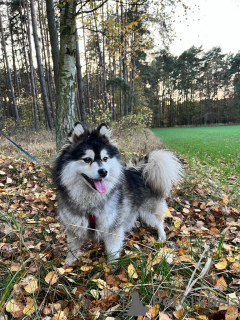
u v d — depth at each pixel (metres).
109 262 0.93
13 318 0.66
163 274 0.78
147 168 1.19
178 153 4.27
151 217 1.20
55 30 3.01
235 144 5.87
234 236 1.15
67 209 0.91
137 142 3.80
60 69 2.08
